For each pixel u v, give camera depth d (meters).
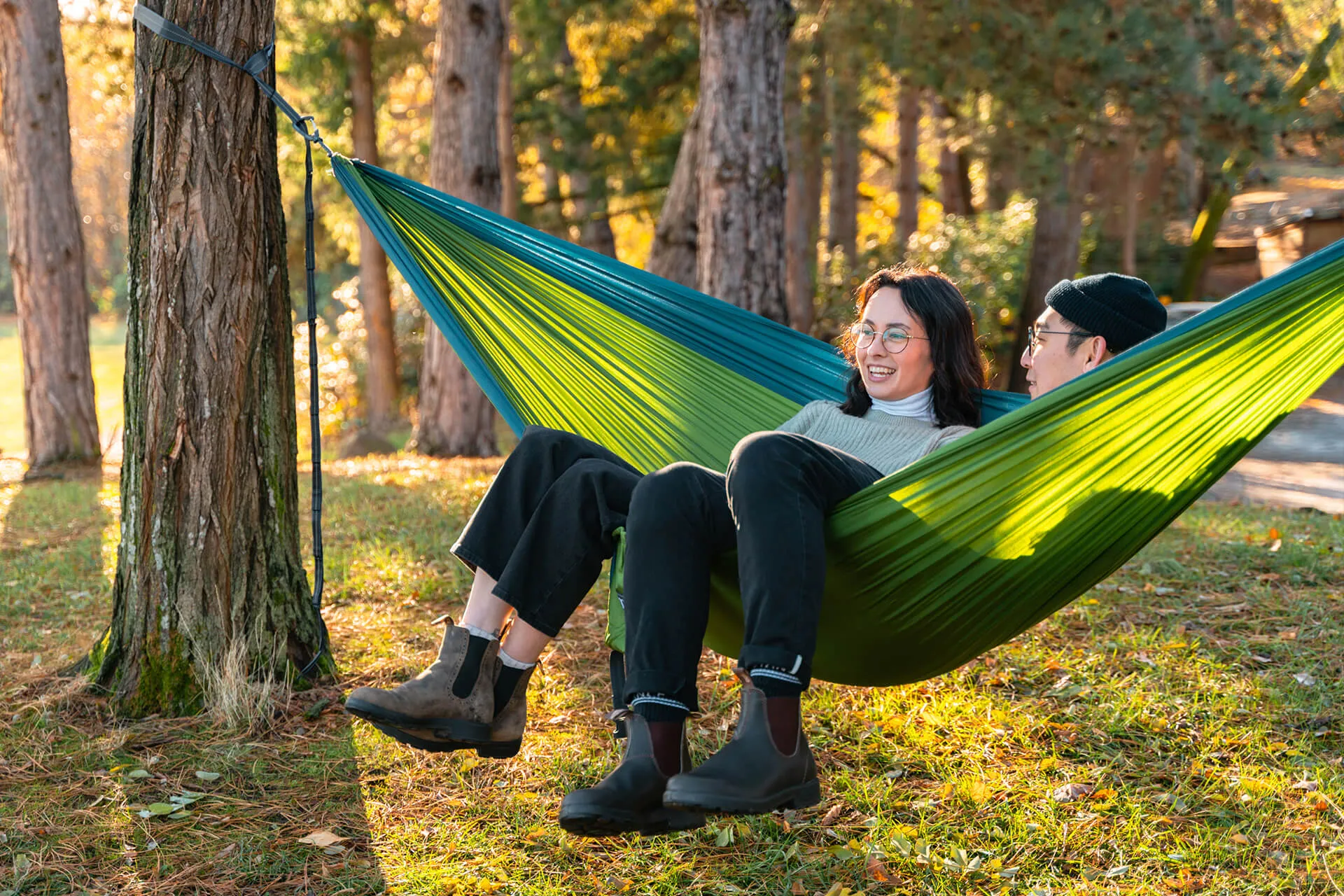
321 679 4.14
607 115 18.11
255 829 3.04
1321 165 21.75
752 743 2.16
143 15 3.66
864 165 25.95
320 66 16.20
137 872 2.81
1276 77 10.93
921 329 2.95
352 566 6.01
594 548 2.60
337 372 17.28
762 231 7.80
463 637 2.58
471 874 2.80
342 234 20.11
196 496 3.88
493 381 3.66
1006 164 13.19
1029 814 3.06
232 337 3.87
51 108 10.95
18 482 10.45
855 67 13.06
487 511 2.66
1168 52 10.59
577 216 20.06
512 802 3.17
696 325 3.59
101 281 50.69
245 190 3.84
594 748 3.56
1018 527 2.54
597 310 3.61
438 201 3.55
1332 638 4.46
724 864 2.85
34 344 11.16
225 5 3.68
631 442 3.74
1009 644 4.51
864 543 2.40
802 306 16.22
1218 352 2.43
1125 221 16.22
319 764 3.46
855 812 3.12
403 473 10.02
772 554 2.22
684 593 2.32
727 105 7.70
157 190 3.76
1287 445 10.72
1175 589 5.33
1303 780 3.24
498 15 11.18
